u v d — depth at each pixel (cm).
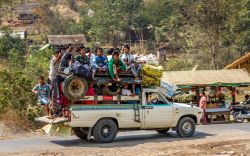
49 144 1905
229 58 6562
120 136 2136
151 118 1986
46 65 3644
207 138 2041
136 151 1702
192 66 6375
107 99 1909
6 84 2406
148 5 11606
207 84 3050
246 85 3139
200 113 2112
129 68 1955
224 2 6291
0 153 1684
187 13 6819
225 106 2981
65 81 1816
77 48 1897
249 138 2009
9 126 2230
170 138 2058
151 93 2011
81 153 1675
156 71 2009
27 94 2419
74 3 13325
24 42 7181
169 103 2045
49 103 1922
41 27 11156
